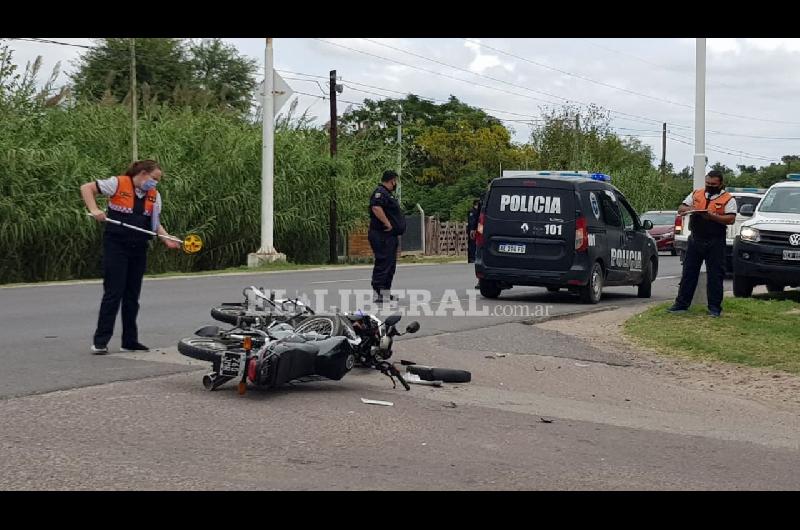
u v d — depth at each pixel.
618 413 8.53
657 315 13.73
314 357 8.73
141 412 7.81
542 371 10.28
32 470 6.26
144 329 12.46
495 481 6.36
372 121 63.91
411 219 39.47
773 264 16.25
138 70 50.00
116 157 25.97
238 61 60.84
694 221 13.59
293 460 6.67
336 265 30.48
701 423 8.24
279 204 30.66
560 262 16.28
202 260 28.64
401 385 9.28
